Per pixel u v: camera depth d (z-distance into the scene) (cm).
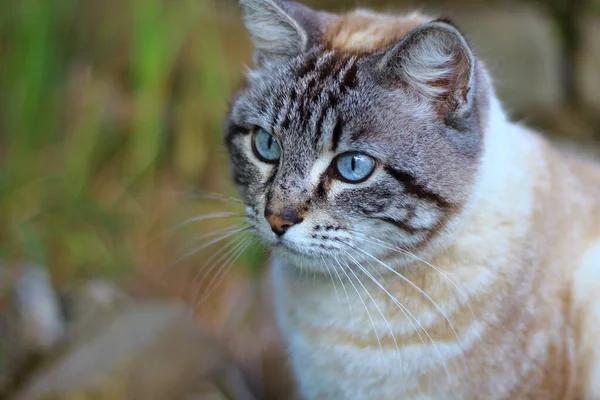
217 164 107
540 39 129
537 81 125
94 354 91
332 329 79
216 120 106
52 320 95
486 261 76
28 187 105
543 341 77
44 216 104
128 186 107
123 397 89
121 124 110
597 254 79
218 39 109
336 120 75
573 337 79
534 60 126
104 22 112
